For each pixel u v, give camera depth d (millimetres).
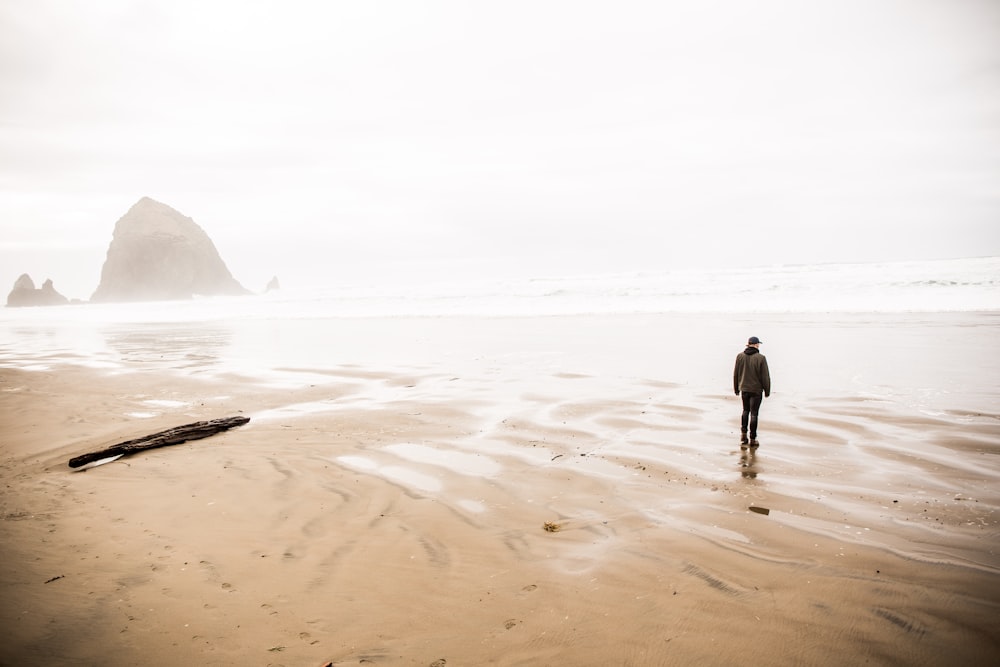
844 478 7168
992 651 3621
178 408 12508
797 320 26859
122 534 5727
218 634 3949
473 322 34406
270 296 88812
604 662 3623
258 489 7117
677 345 20641
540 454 8516
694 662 3602
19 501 6742
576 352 19922
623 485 7078
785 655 3650
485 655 3715
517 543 5457
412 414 11445
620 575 4762
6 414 11977
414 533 5734
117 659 3652
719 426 9938
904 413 10242
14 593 4480
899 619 4008
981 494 6488
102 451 8633
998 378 12938
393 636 3938
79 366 20078
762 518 5945
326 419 11180
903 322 23969
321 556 5211
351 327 34781
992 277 36375
